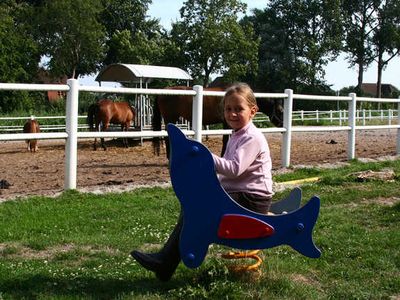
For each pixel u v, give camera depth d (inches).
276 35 2751.0
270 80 2691.9
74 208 276.1
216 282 160.4
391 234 233.9
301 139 820.0
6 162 523.8
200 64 2375.7
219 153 619.2
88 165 479.8
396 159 501.4
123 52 2314.2
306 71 2583.7
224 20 2319.1
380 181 364.5
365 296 165.9
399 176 376.8
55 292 161.5
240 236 157.5
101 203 288.5
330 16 2763.3
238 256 171.5
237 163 157.1
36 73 2101.4
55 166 480.1
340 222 257.6
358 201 311.1
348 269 190.2
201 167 156.8
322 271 189.2
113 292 163.0
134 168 454.9
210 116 510.0
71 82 312.8
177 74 874.1
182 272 178.7
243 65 2324.1
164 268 166.2
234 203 157.0
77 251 204.7
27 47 1930.4
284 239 158.7
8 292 161.5
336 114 1651.1
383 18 2891.2
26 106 1781.5
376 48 2952.8
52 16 2249.0
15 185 349.7
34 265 189.2
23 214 260.4
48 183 360.2
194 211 157.9
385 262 197.3
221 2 2340.1
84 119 1149.1
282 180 378.0
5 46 1803.6
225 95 165.8
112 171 430.6
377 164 449.1
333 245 218.5
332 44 2684.5
